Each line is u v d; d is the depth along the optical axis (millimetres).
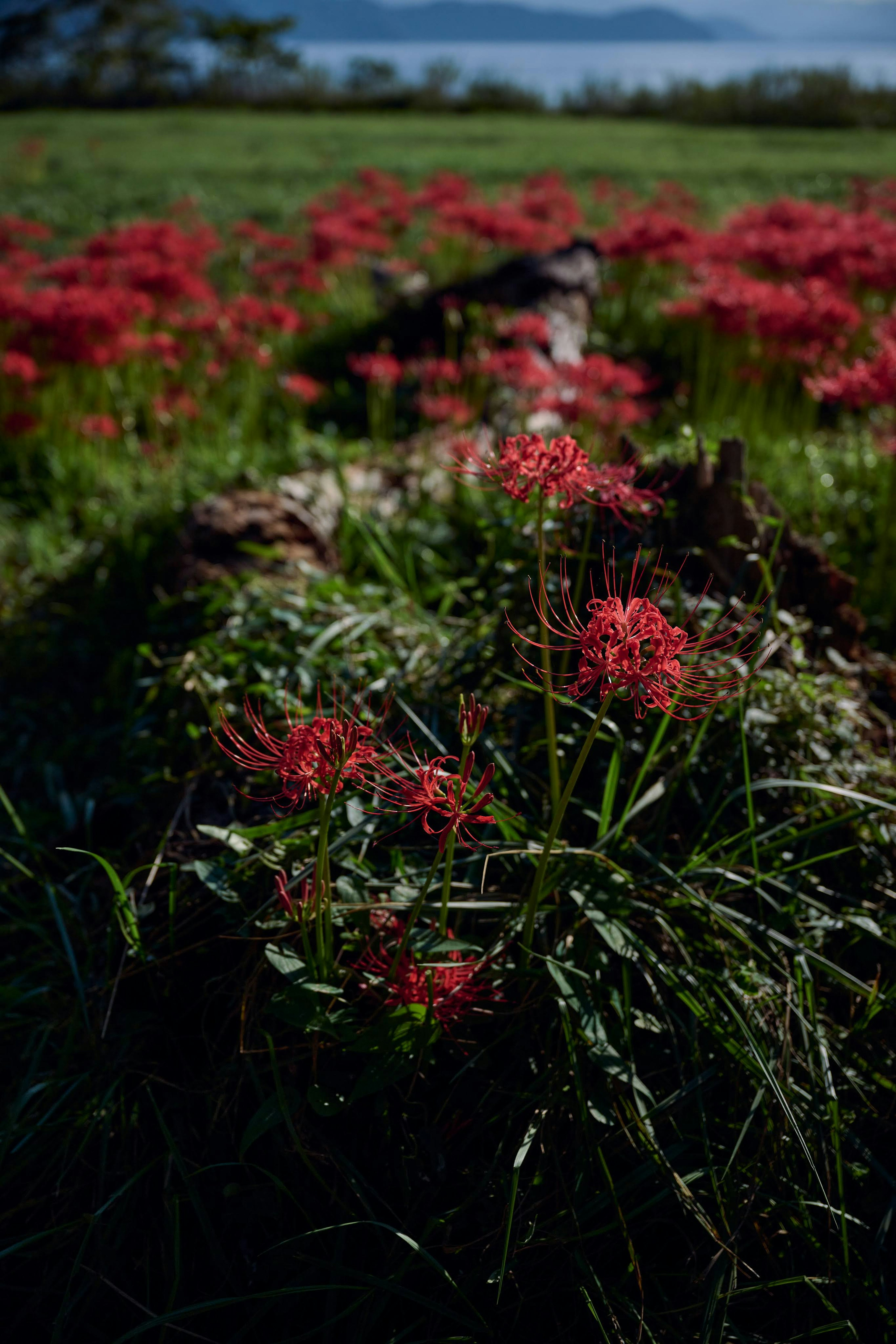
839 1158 1482
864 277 6191
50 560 3924
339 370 6879
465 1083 1636
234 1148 1624
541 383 4375
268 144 21703
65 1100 1739
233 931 1786
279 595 2818
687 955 1710
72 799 2787
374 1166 1586
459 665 2318
